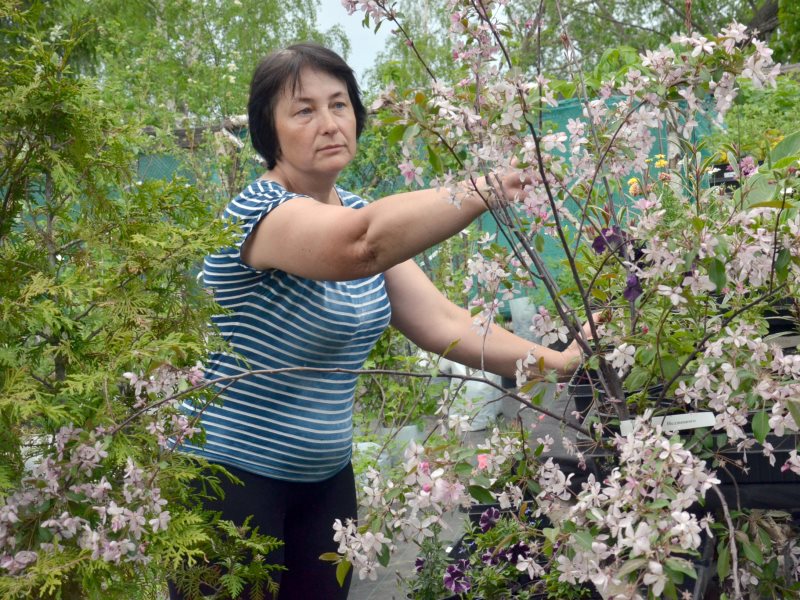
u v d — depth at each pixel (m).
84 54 9.20
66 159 1.76
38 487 1.52
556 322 1.71
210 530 1.85
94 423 1.59
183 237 1.73
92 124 1.76
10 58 1.72
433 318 2.44
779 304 1.98
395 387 4.17
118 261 1.78
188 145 7.27
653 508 1.32
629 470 1.39
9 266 1.69
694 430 1.81
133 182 1.81
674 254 1.57
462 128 1.51
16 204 1.76
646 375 1.75
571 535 1.42
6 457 1.61
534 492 1.71
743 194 1.63
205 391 1.76
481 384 4.56
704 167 1.86
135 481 1.54
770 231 1.58
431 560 2.78
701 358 1.69
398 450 3.91
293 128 2.18
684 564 1.22
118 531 1.55
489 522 2.42
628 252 1.68
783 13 14.00
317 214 1.88
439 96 1.52
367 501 1.59
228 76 9.32
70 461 1.56
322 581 2.32
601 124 1.74
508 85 1.49
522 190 1.59
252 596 1.93
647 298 1.70
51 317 1.58
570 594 2.27
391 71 5.92
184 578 1.84
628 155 1.66
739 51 1.49
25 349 1.71
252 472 2.15
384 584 3.39
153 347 1.62
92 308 1.71
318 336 2.13
